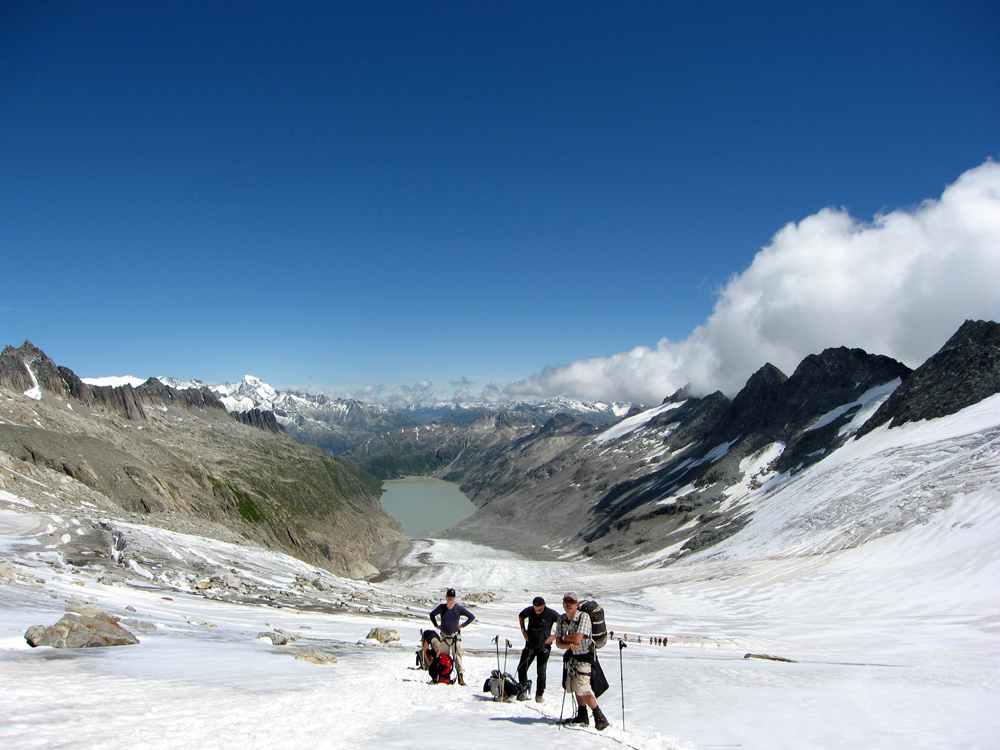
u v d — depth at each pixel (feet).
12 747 20.71
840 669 69.46
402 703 36.78
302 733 26.45
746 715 37.68
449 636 48.26
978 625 142.41
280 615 98.94
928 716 37.58
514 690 41.93
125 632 49.83
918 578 200.64
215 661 44.88
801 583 228.63
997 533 206.08
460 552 565.53
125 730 24.30
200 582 122.52
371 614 125.08
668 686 50.83
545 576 436.35
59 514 178.70
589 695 33.17
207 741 23.95
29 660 38.68
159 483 351.46
